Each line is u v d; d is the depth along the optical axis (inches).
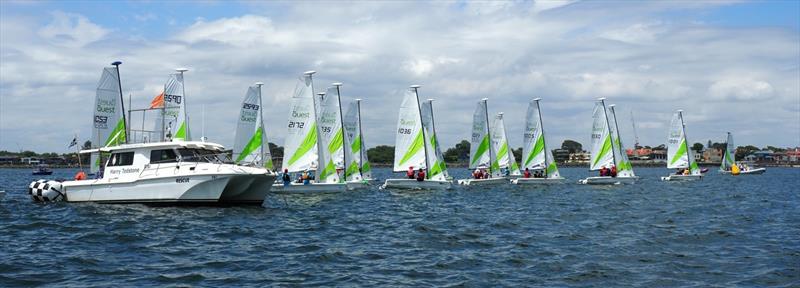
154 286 721.6
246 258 885.2
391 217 1429.6
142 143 1487.5
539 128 2933.1
